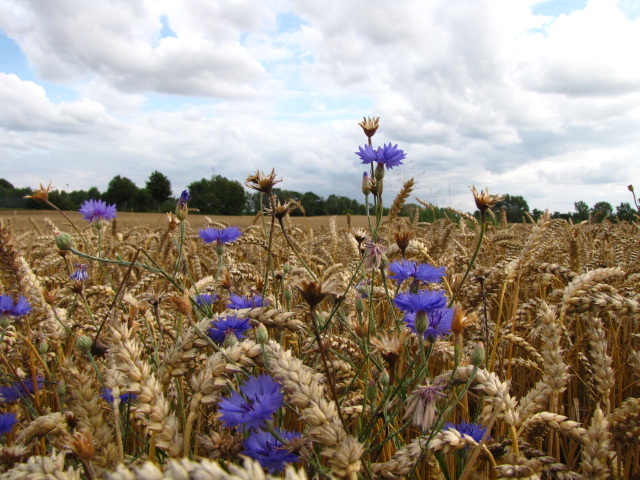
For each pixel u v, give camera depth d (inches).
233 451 58.0
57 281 159.6
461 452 72.7
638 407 69.7
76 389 62.9
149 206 3668.8
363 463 58.6
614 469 74.9
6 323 91.6
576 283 88.5
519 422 60.4
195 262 201.3
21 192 2881.4
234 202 2581.2
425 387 58.2
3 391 92.7
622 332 142.8
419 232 311.9
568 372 119.3
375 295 122.6
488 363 104.5
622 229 334.0
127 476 34.0
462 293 137.6
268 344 64.2
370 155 119.2
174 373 64.1
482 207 87.9
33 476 45.0
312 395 53.2
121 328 62.7
